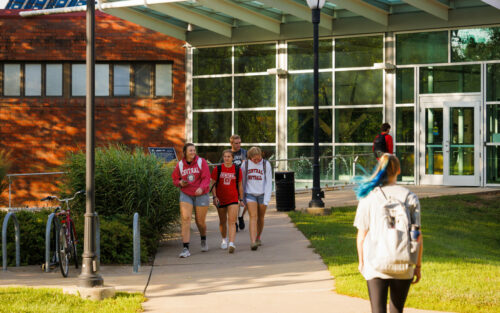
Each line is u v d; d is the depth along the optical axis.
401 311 5.03
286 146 21.73
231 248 10.45
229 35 22.14
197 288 7.96
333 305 6.88
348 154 20.94
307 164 19.70
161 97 23.36
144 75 23.53
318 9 14.30
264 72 22.08
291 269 9.06
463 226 13.95
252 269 9.16
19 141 23.47
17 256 9.81
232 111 22.52
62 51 23.38
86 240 7.59
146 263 10.02
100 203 11.57
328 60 21.28
